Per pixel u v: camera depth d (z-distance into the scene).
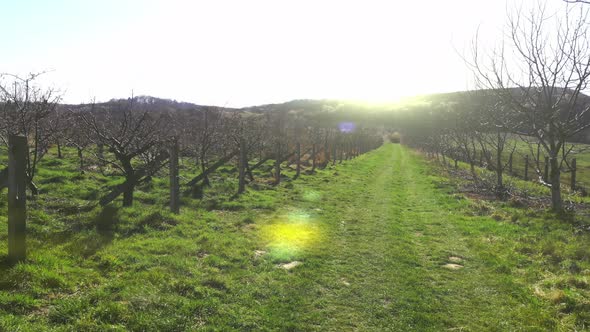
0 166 13.90
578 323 5.74
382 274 7.84
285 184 18.75
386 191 19.59
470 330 5.64
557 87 13.09
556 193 13.47
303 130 46.25
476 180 21.61
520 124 14.48
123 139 12.05
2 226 7.78
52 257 6.45
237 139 21.05
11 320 4.56
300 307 6.16
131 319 5.09
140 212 10.32
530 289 7.09
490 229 11.54
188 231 9.56
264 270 7.54
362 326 5.69
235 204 13.15
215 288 6.46
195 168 20.84
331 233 10.73
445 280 7.64
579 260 8.49
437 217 13.55
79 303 5.20
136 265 6.84
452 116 28.05
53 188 12.05
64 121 15.32
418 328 5.67
